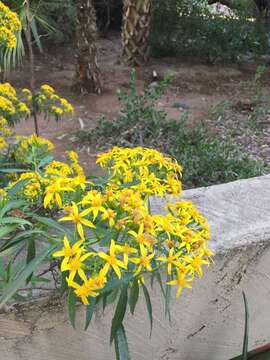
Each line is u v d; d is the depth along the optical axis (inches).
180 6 119.4
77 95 91.9
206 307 24.8
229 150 60.5
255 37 121.4
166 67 112.8
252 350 27.5
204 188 30.5
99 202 16.9
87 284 15.5
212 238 24.6
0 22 36.1
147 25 111.6
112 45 131.5
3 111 37.4
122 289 17.2
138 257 16.6
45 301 20.5
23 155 31.9
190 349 25.4
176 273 17.6
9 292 16.8
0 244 20.9
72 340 21.8
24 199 20.9
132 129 66.8
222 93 97.7
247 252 24.7
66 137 71.4
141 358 24.0
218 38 117.9
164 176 21.6
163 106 87.6
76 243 15.9
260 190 30.5
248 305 26.0
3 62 38.4
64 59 114.9
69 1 110.7
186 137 63.2
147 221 16.6
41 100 43.7
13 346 20.8
